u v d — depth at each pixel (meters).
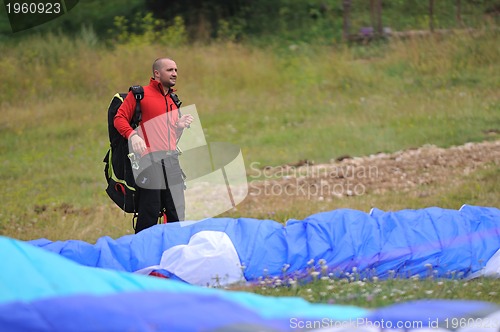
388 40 71.06
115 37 79.75
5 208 38.12
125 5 85.00
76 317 14.40
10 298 14.91
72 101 63.28
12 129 57.47
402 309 15.15
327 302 19.05
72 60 69.31
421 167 42.22
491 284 21.81
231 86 64.38
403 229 24.61
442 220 25.08
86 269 16.80
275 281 22.25
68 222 34.66
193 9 82.38
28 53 70.62
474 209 26.38
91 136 55.44
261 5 82.44
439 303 15.54
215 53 70.62
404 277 22.52
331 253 23.62
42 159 50.44
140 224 25.31
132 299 15.20
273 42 76.44
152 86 25.27
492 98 56.62
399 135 49.91
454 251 23.78
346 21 73.81
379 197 36.47
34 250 16.47
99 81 66.00
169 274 22.56
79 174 45.88
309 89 63.22
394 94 60.22
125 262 23.66
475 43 66.12
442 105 55.97
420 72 63.72
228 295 16.28
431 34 69.19
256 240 24.03
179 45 73.69
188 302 15.25
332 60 67.50
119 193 25.52
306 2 82.12
